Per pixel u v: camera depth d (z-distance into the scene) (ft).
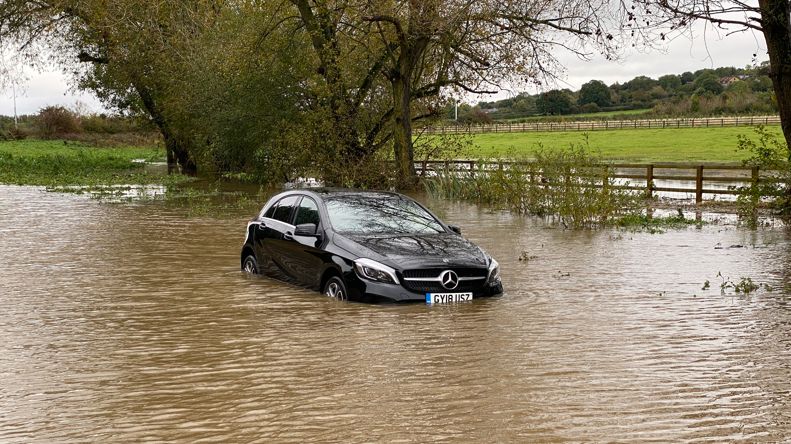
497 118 464.65
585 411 19.19
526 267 43.50
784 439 17.31
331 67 110.01
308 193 38.14
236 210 81.15
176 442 17.28
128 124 181.27
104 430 18.10
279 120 121.19
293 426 18.24
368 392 20.81
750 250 50.39
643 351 25.03
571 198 66.03
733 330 28.02
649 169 89.76
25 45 151.74
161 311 31.65
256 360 24.13
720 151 212.23
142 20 141.90
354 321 29.50
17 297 34.88
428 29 97.19
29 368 23.44
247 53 116.57
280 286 37.06
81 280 39.32
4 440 17.47
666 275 40.63
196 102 133.08
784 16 69.15
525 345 25.81
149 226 65.26
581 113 467.52
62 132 317.01
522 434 17.58
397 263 32.40
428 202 93.09
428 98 116.88
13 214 75.92
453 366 23.29
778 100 70.59
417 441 17.20
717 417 18.76
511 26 97.19
